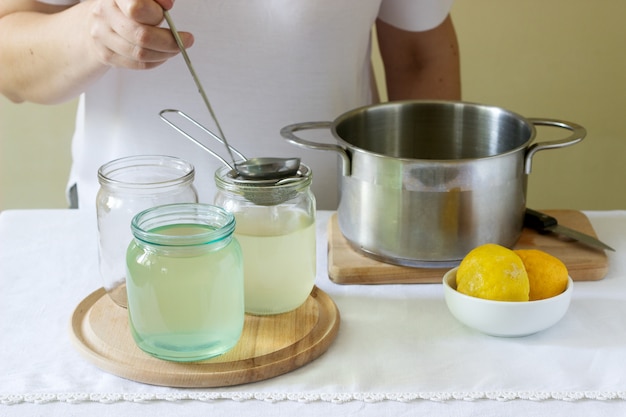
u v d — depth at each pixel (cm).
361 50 141
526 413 74
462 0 189
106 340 84
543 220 111
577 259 101
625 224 117
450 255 99
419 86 161
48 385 78
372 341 86
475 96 199
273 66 134
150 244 76
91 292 97
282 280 87
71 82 125
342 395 76
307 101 138
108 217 88
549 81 196
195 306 77
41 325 89
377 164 97
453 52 158
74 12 118
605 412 74
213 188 139
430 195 96
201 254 77
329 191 144
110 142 139
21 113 196
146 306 78
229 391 77
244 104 136
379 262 102
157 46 97
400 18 150
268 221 86
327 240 113
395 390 77
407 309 93
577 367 81
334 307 92
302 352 81
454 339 87
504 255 86
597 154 202
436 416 74
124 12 95
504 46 193
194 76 87
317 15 131
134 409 75
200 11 130
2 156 201
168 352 79
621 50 192
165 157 92
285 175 88
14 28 127
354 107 143
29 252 107
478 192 96
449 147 122
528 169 101
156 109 135
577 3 188
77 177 146
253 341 84
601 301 95
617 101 197
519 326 84
